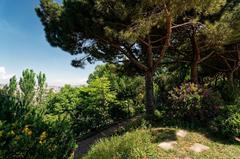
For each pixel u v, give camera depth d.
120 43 14.29
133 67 18.17
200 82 25.00
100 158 9.52
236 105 13.67
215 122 12.42
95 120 17.56
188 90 14.00
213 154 9.95
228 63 21.03
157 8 11.77
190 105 13.59
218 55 18.70
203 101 13.70
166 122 13.36
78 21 13.09
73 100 16.02
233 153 10.23
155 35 14.53
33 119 3.77
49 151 3.51
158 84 24.70
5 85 4.64
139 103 22.36
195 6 10.92
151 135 11.47
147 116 14.21
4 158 3.09
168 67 22.72
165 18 11.73
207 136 11.90
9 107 3.93
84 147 13.59
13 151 3.18
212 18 14.68
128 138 10.50
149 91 15.12
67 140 3.92
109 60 16.27
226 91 18.33
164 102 16.73
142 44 15.84
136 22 11.49
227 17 13.49
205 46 15.77
